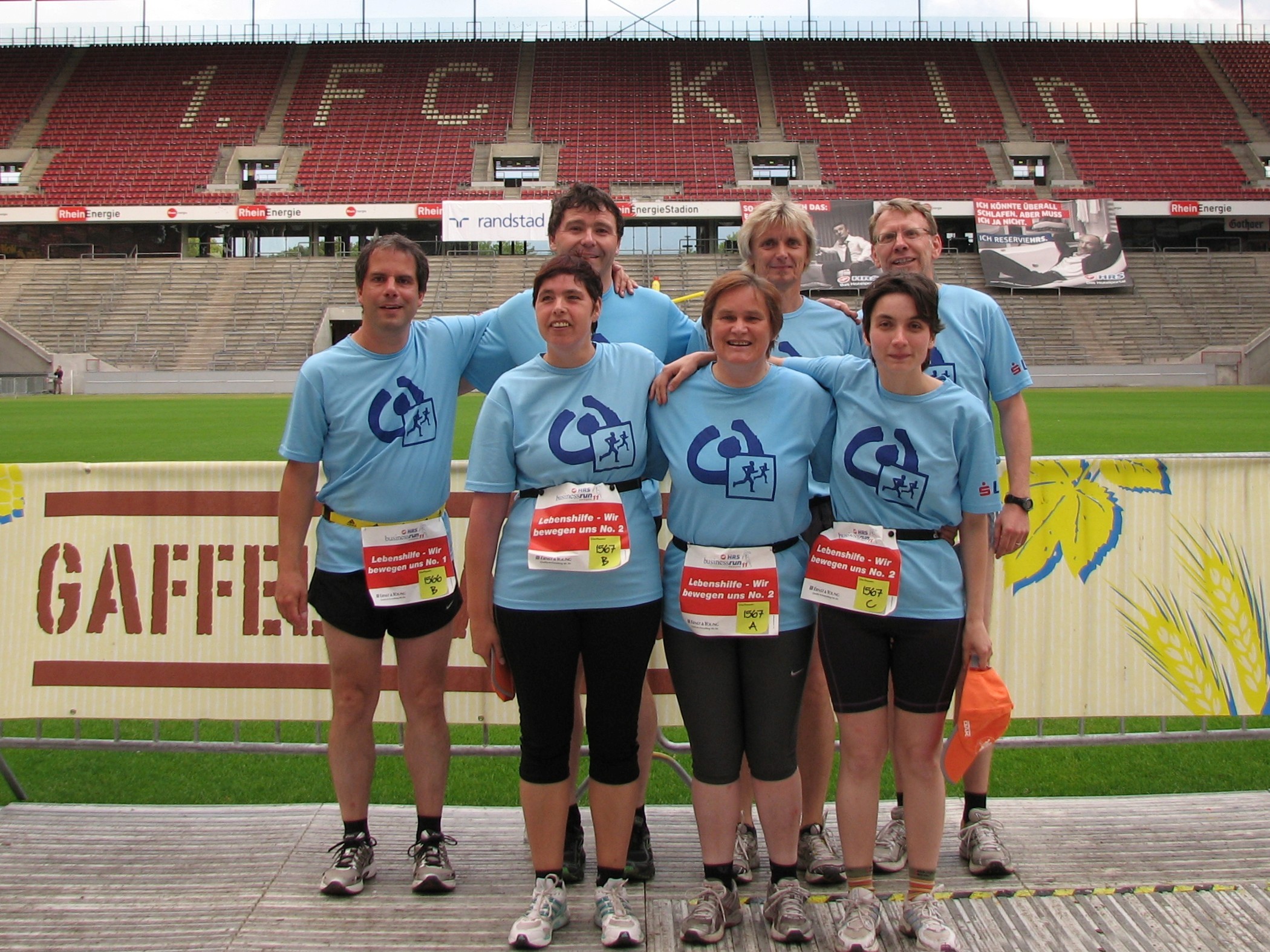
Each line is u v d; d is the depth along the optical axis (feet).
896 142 121.70
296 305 106.22
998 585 11.43
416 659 9.22
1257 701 11.58
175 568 11.61
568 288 8.23
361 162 119.14
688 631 8.41
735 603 8.13
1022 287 107.76
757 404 8.45
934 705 8.24
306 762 12.36
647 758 9.30
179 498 11.61
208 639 11.59
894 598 8.16
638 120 125.18
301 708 11.55
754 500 8.28
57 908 8.57
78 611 11.61
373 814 10.66
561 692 8.30
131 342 101.45
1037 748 11.93
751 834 9.65
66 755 12.59
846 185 116.26
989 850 9.17
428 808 9.15
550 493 8.34
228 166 118.01
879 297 8.13
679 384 8.55
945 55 133.69
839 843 9.99
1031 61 132.67
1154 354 99.96
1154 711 11.55
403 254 9.07
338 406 9.14
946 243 115.75
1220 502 11.59
